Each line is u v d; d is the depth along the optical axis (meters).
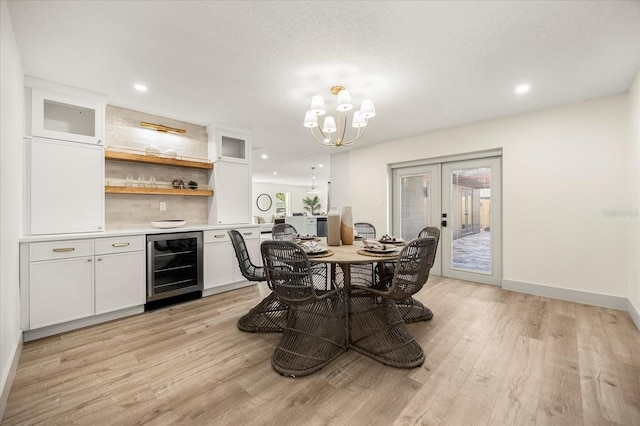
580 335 2.22
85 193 2.65
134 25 1.77
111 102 2.99
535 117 3.28
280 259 1.83
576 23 1.75
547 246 3.22
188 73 2.38
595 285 2.93
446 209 4.22
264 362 1.88
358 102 2.99
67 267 2.34
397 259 1.87
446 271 4.23
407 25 1.77
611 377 1.67
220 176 3.70
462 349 2.02
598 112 2.90
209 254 3.29
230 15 1.68
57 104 2.60
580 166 3.00
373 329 2.30
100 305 2.50
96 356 1.95
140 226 3.27
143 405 1.46
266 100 2.95
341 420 1.35
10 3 1.56
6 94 1.63
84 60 2.16
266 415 1.38
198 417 1.37
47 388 1.60
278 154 5.87
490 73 2.38
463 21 1.73
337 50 2.05
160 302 2.96
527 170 3.34
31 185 2.36
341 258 1.96
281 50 2.05
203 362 1.88
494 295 3.29
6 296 1.62
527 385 1.61
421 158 4.30
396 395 1.53
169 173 3.52
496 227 3.72
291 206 12.91
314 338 2.13
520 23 1.75
